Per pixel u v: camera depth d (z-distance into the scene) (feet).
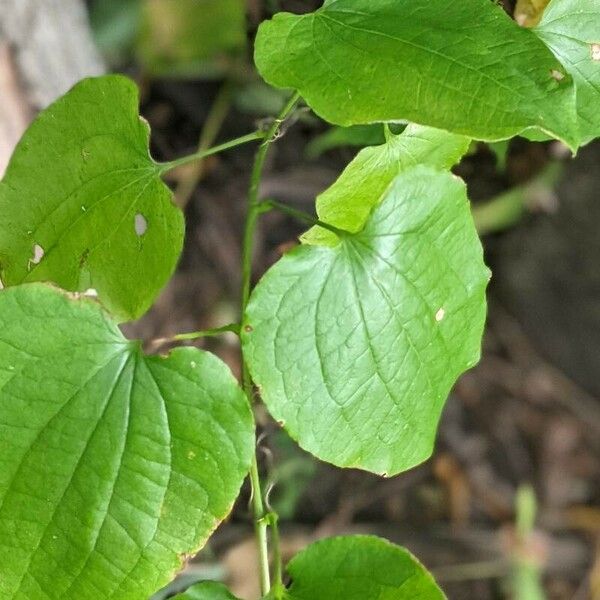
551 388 3.08
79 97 1.53
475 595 2.89
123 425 1.48
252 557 2.46
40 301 1.47
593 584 2.93
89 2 2.55
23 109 2.25
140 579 1.50
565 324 3.03
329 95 1.43
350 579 1.60
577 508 3.01
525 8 1.67
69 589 1.50
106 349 1.48
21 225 1.57
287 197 2.67
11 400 1.47
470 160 2.20
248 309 1.44
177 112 2.70
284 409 1.47
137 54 2.61
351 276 1.46
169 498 1.49
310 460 2.68
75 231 1.56
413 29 1.44
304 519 2.81
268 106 2.56
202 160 2.68
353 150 2.31
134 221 1.55
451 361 1.53
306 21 1.46
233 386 1.47
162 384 1.48
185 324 2.71
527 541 2.91
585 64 1.57
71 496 1.48
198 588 1.58
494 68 1.41
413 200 1.46
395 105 1.41
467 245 1.50
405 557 1.59
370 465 1.52
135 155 1.54
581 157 2.71
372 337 1.48
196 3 2.48
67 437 1.48
